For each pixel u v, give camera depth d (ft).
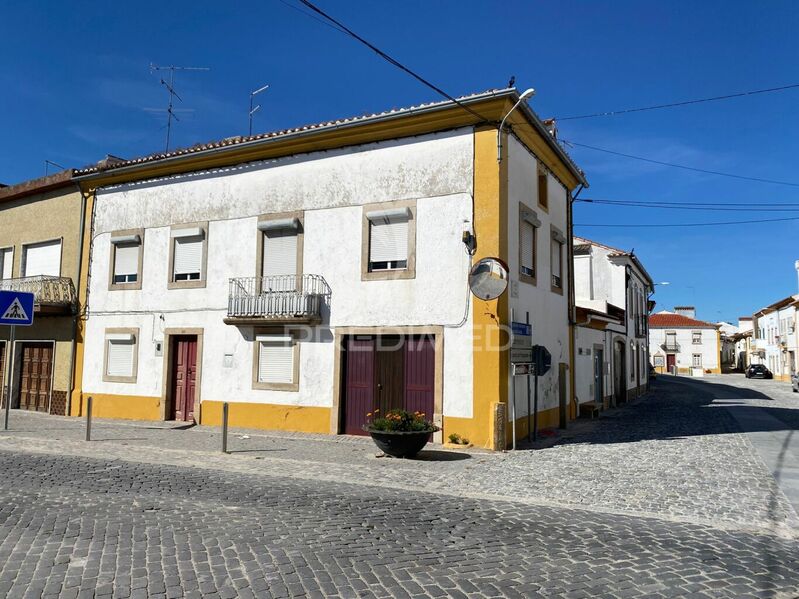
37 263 60.64
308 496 24.72
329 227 44.75
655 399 90.27
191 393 49.73
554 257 52.85
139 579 14.85
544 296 48.98
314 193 45.57
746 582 15.69
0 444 37.96
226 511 21.68
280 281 46.14
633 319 93.40
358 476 29.71
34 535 18.43
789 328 162.71
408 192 42.29
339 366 43.55
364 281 43.16
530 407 43.91
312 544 17.94
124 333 52.75
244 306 46.29
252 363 46.70
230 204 48.96
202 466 31.42
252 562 16.21
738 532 20.83
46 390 58.13
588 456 35.63
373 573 15.66
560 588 14.98
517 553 17.71
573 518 22.27
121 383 52.54
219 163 49.49
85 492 24.54
